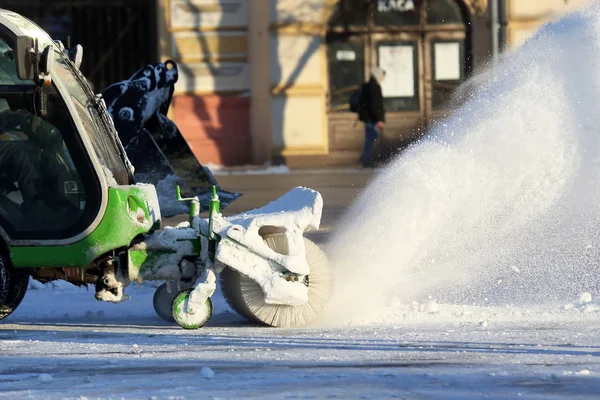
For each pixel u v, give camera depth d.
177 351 17.19
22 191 19.06
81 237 18.95
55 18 66.56
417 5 65.94
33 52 18.20
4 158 19.12
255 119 65.44
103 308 22.77
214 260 19.41
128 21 66.88
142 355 16.88
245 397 13.66
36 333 19.30
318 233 27.53
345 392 13.84
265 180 55.06
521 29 62.66
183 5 65.19
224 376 15.06
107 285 19.27
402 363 15.82
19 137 19.16
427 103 66.06
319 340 17.98
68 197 19.05
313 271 19.64
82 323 20.67
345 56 66.25
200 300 19.41
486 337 18.05
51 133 19.14
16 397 13.88
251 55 65.38
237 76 65.62
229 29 65.31
